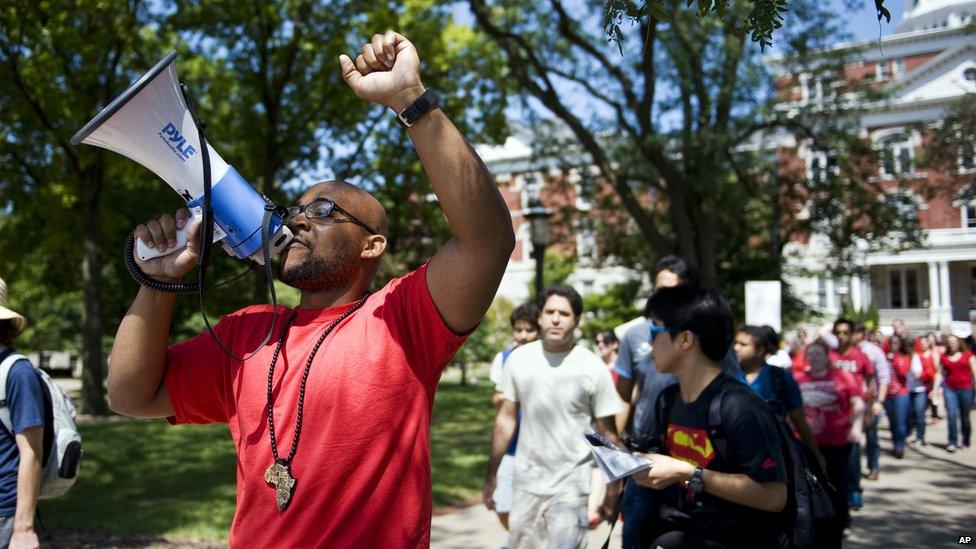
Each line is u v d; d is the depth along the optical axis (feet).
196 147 5.96
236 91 59.57
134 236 6.31
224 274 58.80
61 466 10.77
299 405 5.90
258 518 5.94
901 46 145.79
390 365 5.96
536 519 14.56
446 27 61.26
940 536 22.48
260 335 6.46
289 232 6.21
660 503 10.01
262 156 61.82
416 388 6.09
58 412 10.85
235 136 61.52
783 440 9.68
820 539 10.11
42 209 56.75
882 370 31.96
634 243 83.15
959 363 40.45
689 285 10.46
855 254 77.71
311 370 5.99
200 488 28.30
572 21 58.29
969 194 44.39
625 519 11.32
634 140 62.13
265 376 6.16
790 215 74.49
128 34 48.88
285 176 66.69
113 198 62.03
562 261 113.39
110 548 20.25
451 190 5.61
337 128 64.18
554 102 59.57
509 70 61.67
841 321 28.94
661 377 15.33
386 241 6.74
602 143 68.80
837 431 23.20
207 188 5.87
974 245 146.92
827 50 61.16
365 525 5.76
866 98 64.90
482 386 84.07
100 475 30.94
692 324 9.92
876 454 31.83
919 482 31.19
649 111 59.57
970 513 25.44
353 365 5.92
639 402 15.75
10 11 31.71
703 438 9.57
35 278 73.72
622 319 97.86
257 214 6.07
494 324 110.42
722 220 76.79
